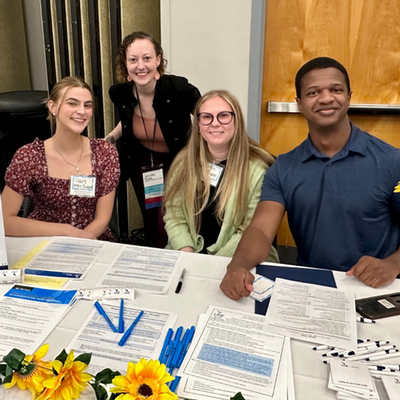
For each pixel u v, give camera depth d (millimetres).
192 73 2656
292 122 2680
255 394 783
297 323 992
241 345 914
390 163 1378
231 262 1256
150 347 912
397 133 2555
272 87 2641
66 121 1740
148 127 2410
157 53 2236
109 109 2803
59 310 1039
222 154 1748
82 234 1554
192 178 1750
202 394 780
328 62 1368
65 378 704
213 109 1637
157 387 673
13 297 1088
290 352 896
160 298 1101
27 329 964
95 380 731
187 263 1295
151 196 2357
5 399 743
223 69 2582
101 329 971
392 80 2459
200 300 1095
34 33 3725
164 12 2592
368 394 768
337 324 986
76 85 1733
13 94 3033
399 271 1212
